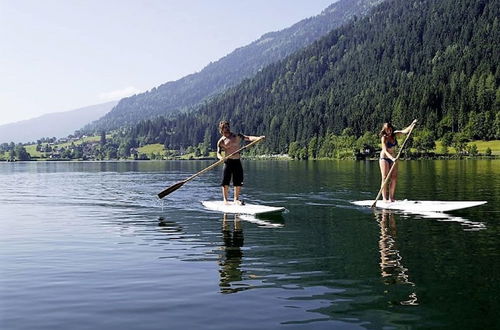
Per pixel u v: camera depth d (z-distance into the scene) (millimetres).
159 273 8172
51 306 6602
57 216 15602
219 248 10125
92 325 5914
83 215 15789
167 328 5777
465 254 9180
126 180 38625
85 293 7141
